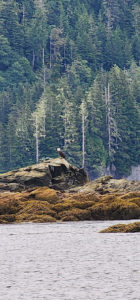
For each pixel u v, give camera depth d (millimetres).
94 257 24078
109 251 25516
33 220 38906
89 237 30422
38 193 46000
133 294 18312
